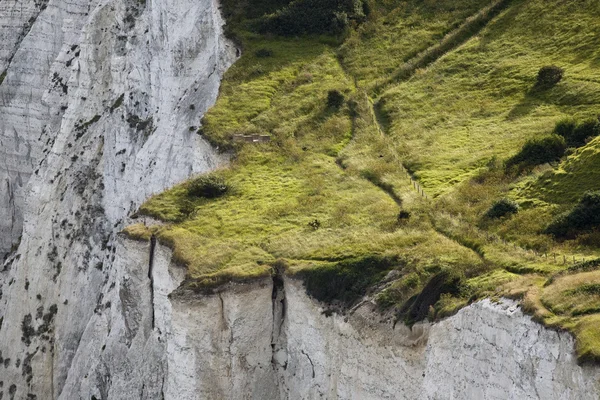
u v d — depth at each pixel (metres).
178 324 97.31
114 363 118.06
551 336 69.38
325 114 134.38
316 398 91.88
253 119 135.25
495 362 73.56
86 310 146.25
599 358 65.19
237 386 96.19
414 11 156.00
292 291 95.31
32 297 152.38
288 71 146.38
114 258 143.38
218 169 124.94
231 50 152.50
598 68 124.25
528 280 78.81
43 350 147.62
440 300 81.81
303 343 94.19
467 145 117.62
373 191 111.88
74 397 130.75
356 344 87.56
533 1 145.00
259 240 104.38
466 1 154.50
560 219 91.50
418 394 81.44
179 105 149.00
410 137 123.94
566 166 100.25
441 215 100.88
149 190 143.88
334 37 153.75
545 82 124.69
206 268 100.19
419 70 140.50
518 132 116.31
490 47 139.38
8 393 147.25
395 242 96.50
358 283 91.75
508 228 94.25
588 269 79.50
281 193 115.44
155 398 107.50
